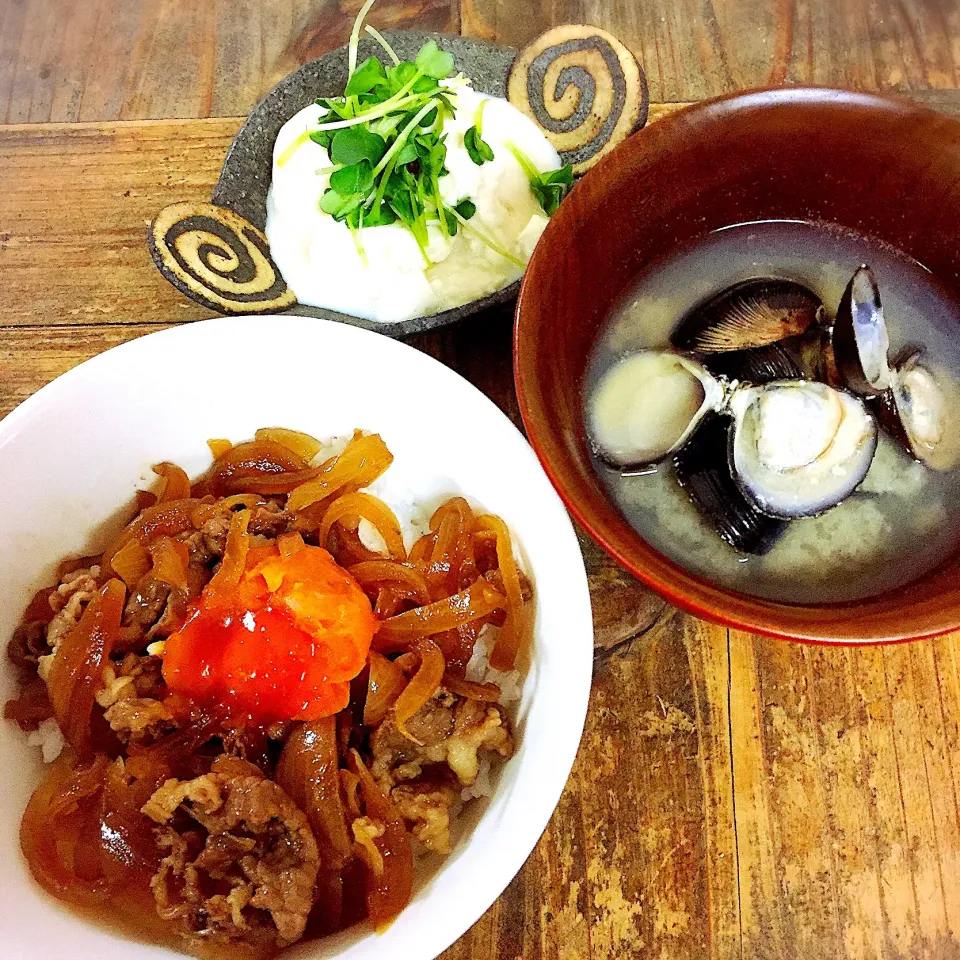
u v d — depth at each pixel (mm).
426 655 232
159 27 323
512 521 239
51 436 233
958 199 229
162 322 289
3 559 232
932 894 242
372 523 253
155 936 215
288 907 205
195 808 213
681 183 238
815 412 229
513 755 228
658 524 235
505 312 287
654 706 255
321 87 295
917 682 257
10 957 202
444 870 216
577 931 240
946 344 244
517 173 284
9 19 326
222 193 281
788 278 250
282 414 259
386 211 275
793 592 228
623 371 244
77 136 308
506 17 324
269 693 225
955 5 326
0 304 290
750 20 323
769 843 246
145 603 235
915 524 232
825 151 236
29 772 229
